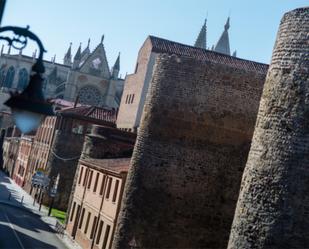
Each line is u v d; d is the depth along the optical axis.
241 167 31.47
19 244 38.97
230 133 31.36
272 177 19.83
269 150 20.17
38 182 58.00
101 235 40.12
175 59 31.62
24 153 93.44
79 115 68.50
